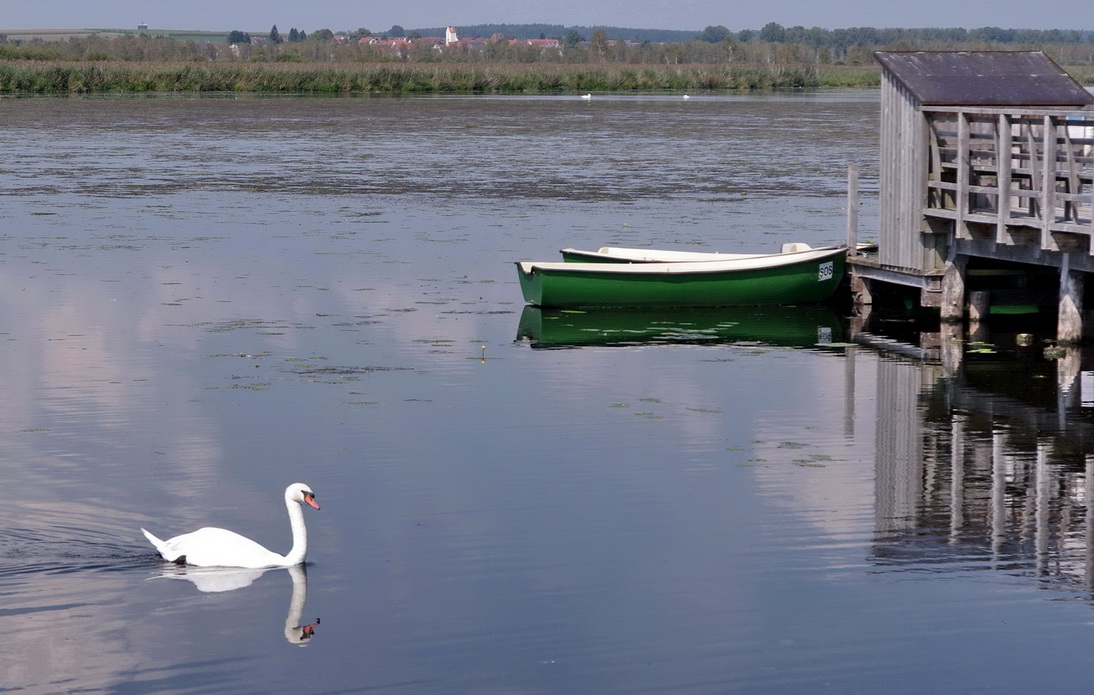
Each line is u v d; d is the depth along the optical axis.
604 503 11.59
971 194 19.11
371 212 32.19
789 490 11.98
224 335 18.38
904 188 19.89
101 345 17.66
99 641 8.76
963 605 9.45
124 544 10.48
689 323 20.14
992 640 8.91
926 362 17.39
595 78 106.44
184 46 117.94
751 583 9.84
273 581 9.78
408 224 30.02
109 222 29.94
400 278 23.20
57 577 9.77
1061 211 18.75
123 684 8.23
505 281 23.14
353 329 18.94
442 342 18.27
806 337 19.12
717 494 11.84
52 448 13.01
